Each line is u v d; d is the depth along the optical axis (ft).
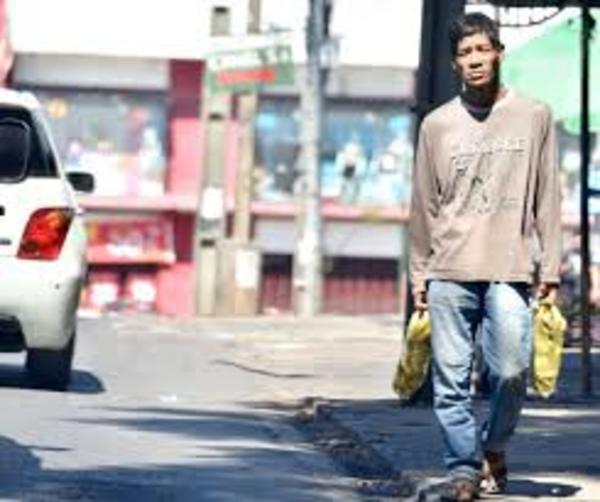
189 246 245.04
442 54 97.09
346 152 246.47
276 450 83.51
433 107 97.04
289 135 245.45
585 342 103.86
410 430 87.10
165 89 245.24
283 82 214.48
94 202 243.19
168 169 245.24
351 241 248.32
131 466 75.97
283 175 246.06
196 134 245.24
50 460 76.48
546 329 65.51
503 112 64.44
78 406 96.78
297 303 226.58
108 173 244.22
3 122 100.58
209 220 216.95
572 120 121.29
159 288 244.42
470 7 119.85
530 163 64.54
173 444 83.61
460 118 64.69
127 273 244.42
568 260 187.42
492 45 63.93
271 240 247.50
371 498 70.69
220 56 214.90
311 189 225.56
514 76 121.90
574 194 236.63
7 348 100.94
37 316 99.35
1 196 99.14
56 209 99.60
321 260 244.63
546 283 65.00
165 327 181.47
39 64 245.24
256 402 105.29
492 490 67.46
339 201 247.29
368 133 246.88
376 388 114.11
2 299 98.68
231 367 130.82
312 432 91.40
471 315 65.26
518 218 64.44
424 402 97.91
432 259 65.26
